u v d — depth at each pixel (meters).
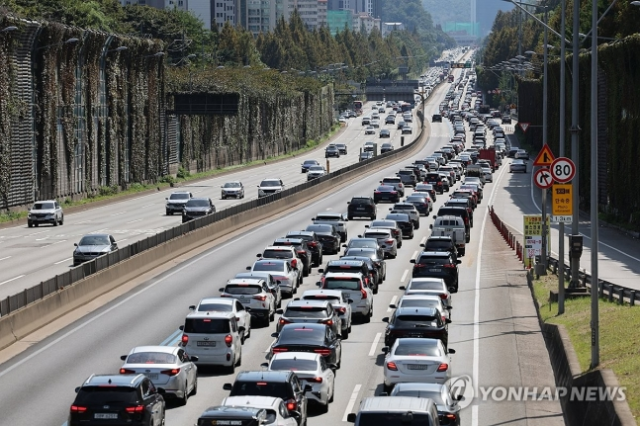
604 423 77.62
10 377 106.75
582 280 156.50
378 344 126.31
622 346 103.94
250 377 82.44
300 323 106.56
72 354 117.75
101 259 163.88
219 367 112.56
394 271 190.50
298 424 80.88
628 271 192.00
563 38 166.25
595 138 100.75
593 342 97.44
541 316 138.50
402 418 66.81
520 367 112.56
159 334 128.50
